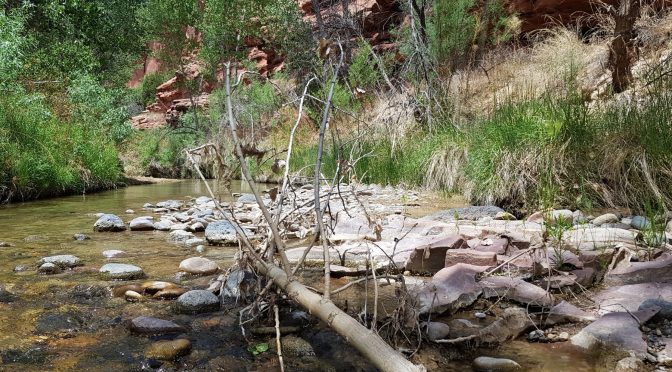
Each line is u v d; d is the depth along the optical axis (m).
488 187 5.05
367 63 10.56
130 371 1.56
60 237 3.92
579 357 1.63
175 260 3.10
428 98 8.15
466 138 6.63
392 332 1.82
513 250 2.83
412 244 3.15
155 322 1.90
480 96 8.79
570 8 9.71
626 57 6.08
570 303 2.09
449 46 9.84
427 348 1.72
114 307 2.18
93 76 12.25
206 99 18.38
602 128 4.82
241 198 6.64
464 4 9.76
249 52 17.22
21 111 7.96
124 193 8.38
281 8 14.70
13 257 3.17
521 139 5.09
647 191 4.14
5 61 8.42
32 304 2.21
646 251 2.69
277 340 1.65
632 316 1.82
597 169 4.50
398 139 7.98
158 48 20.73
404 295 1.90
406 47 10.13
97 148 9.38
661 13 8.02
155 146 15.09
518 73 8.62
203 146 2.29
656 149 4.26
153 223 4.38
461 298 2.09
